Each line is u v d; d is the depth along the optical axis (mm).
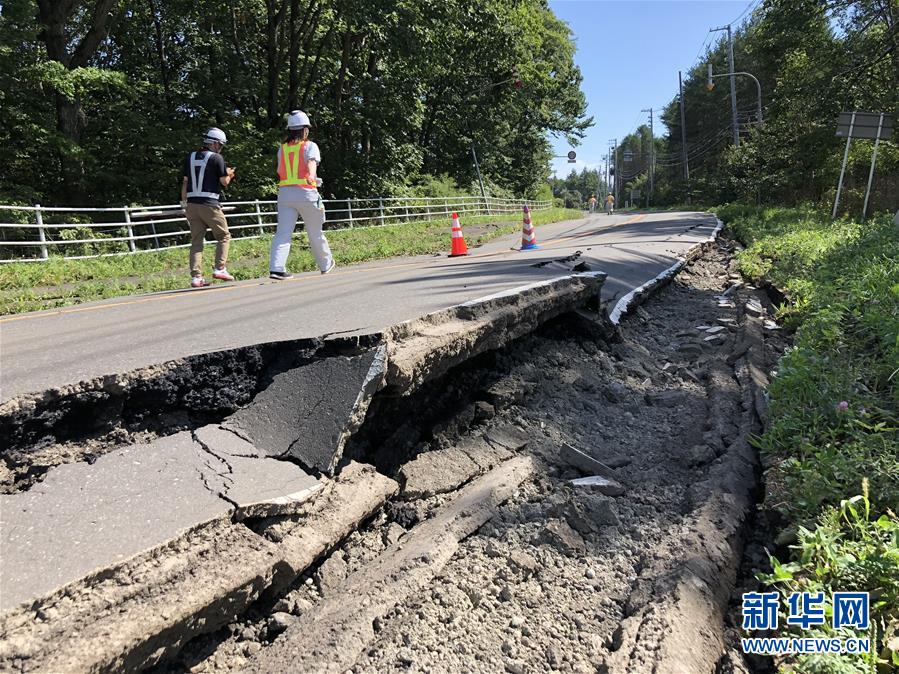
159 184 20922
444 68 31922
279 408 3115
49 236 15078
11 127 17297
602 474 3754
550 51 46219
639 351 6270
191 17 24422
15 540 2045
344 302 5359
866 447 3068
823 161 27922
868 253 7449
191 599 2014
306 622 2328
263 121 25391
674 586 2475
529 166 55906
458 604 2562
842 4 22562
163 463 2643
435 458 3623
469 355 4020
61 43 17406
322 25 24406
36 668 1664
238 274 11086
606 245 13578
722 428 4215
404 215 26328
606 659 2234
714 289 10070
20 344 4043
